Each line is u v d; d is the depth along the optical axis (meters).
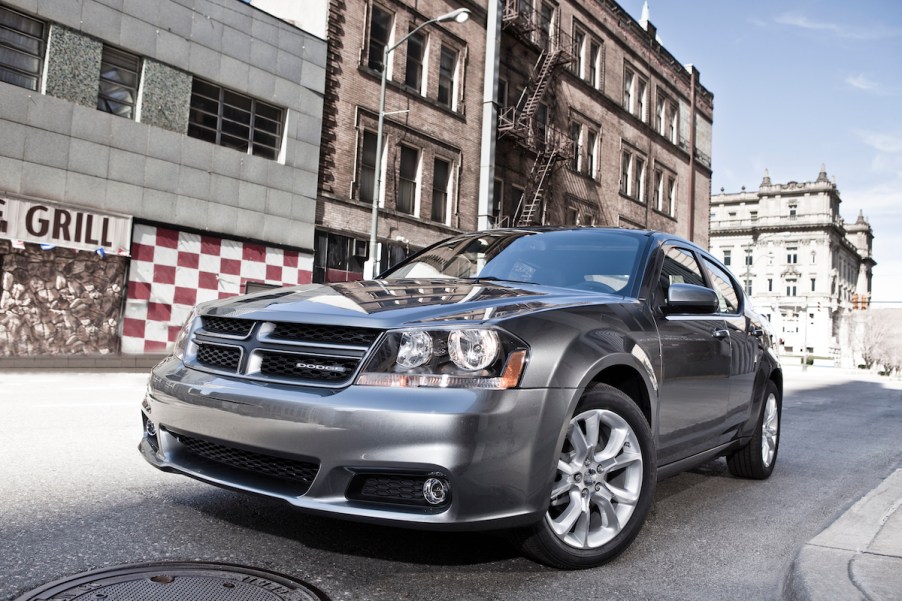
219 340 2.81
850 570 2.50
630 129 30.39
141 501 3.32
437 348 2.44
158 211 13.81
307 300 2.84
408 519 2.32
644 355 3.08
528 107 23.23
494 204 22.44
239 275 15.14
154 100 13.78
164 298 13.91
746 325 4.49
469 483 2.33
